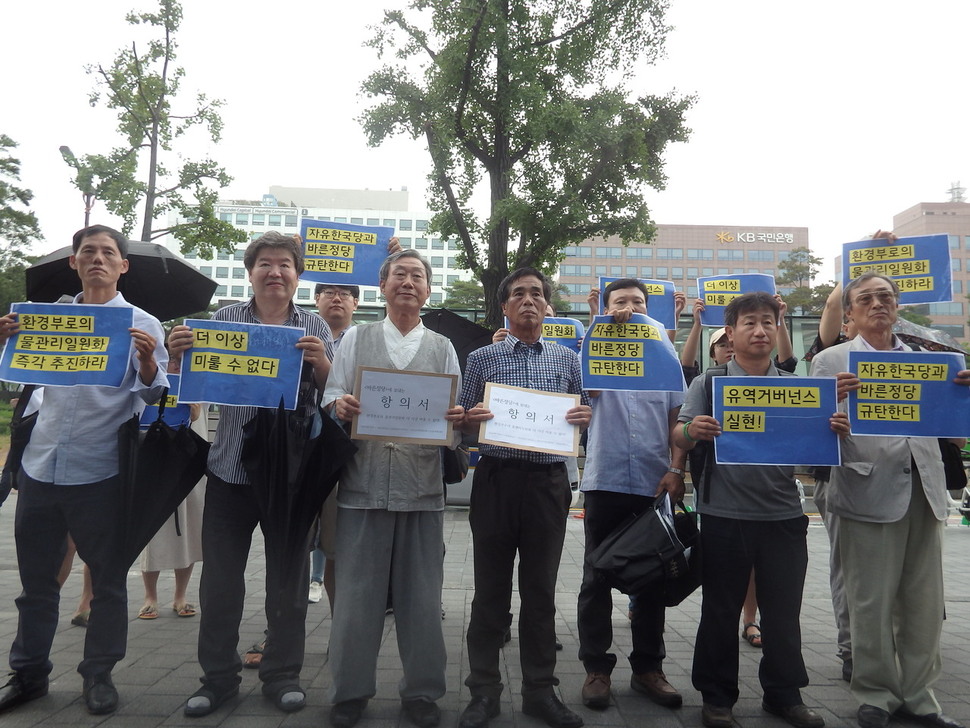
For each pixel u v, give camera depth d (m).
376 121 16.19
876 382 3.15
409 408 3.04
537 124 15.29
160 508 3.09
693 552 3.19
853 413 3.13
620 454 3.60
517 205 15.32
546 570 3.08
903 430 3.11
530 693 3.03
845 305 3.57
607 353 3.55
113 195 13.55
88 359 3.06
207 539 3.14
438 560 3.12
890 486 3.12
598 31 15.86
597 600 3.40
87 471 3.10
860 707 3.08
